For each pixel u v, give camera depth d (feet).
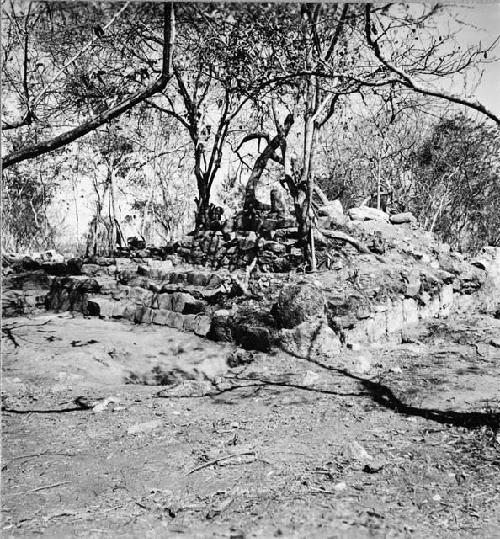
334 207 42.14
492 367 24.63
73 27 19.26
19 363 24.84
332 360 25.43
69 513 11.08
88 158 65.41
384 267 35.14
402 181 68.95
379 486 12.24
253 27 27.09
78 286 40.14
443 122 57.88
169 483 12.60
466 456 13.96
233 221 45.52
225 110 51.47
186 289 35.76
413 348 28.45
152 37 27.96
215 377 23.93
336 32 28.12
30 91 19.62
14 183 70.90
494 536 9.97
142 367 25.71
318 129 35.53
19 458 14.14
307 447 14.85
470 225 70.95
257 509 11.14
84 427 16.89
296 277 33.40
